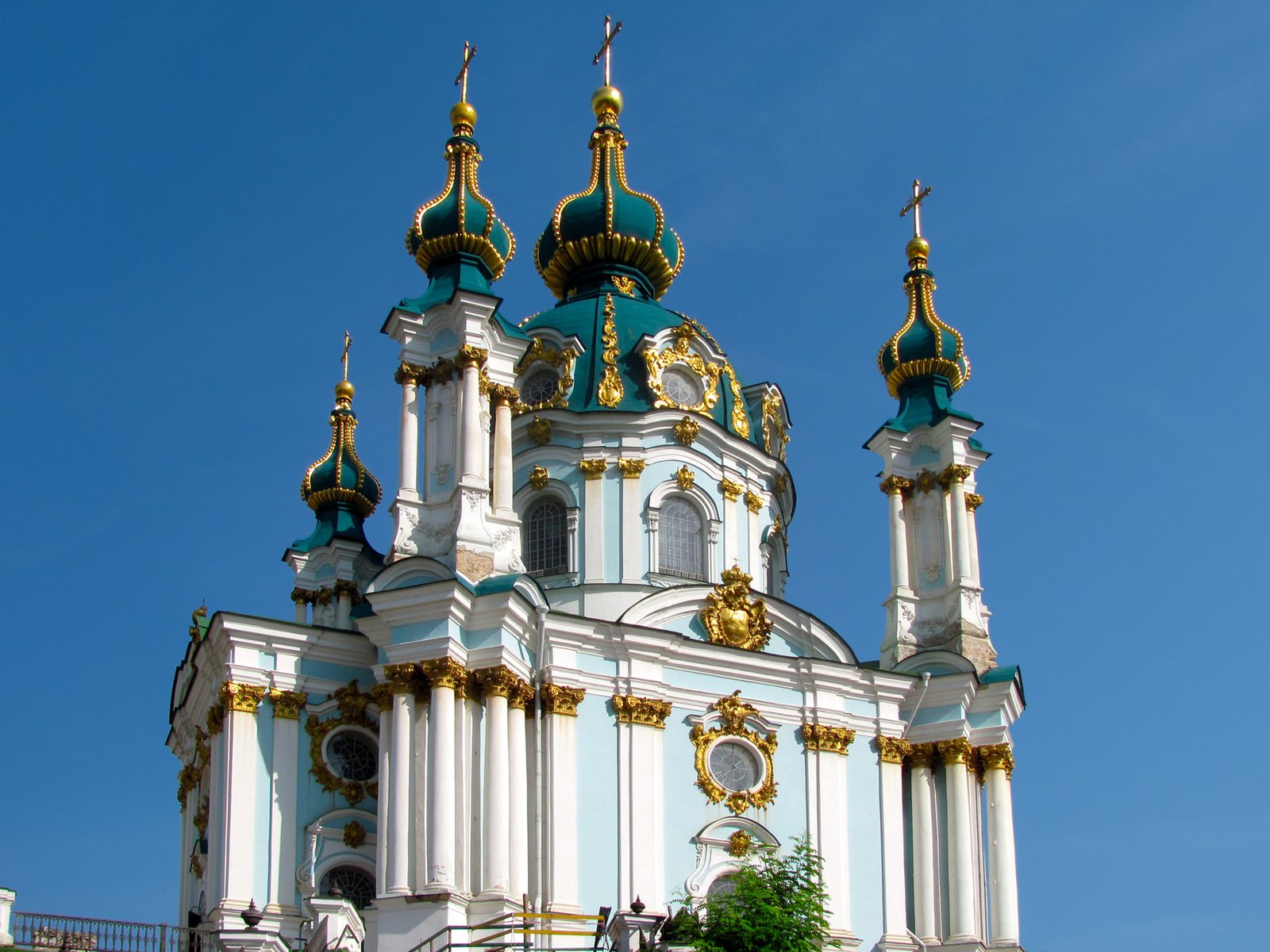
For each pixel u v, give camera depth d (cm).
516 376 5459
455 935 4391
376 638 4753
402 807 4544
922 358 6019
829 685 5356
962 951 5234
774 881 4553
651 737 5056
